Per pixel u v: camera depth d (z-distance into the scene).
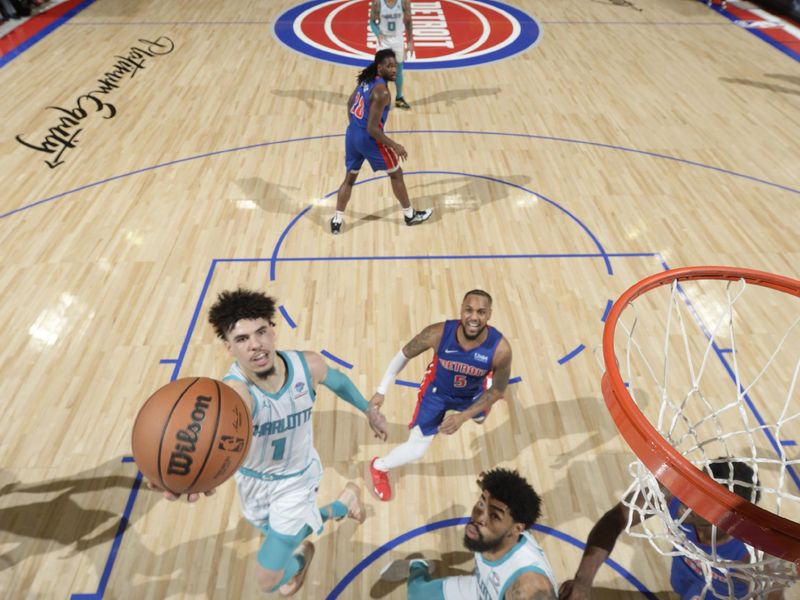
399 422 3.58
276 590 2.76
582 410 3.66
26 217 5.23
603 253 4.92
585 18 10.41
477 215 5.39
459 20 10.30
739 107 7.35
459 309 4.36
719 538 2.33
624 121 7.02
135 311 4.29
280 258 4.83
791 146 6.51
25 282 4.52
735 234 5.14
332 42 9.28
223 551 2.93
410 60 8.77
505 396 3.75
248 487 2.48
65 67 8.16
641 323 4.25
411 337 4.13
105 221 5.20
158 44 9.04
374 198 5.62
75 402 3.63
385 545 2.97
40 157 6.10
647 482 2.37
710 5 10.98
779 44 9.30
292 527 2.50
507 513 2.08
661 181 5.88
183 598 2.74
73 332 4.11
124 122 6.82
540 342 4.11
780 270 4.73
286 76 8.10
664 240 5.07
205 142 6.46
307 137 6.62
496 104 7.45
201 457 2.01
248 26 9.88
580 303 4.43
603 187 5.79
